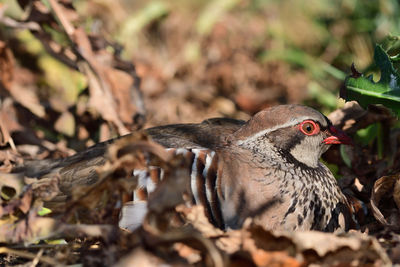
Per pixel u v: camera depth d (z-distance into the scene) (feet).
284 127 30.14
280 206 28.71
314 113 30.53
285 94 51.85
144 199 26.78
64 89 42.09
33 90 42.29
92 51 38.91
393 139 34.27
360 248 21.66
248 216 28.09
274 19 56.49
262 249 21.48
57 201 28.94
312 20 54.85
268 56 52.65
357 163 34.09
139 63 50.29
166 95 50.03
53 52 40.22
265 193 28.66
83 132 41.01
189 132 32.58
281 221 28.71
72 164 31.24
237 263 21.17
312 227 29.58
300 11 56.13
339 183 33.19
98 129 41.06
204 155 28.35
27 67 42.52
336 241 21.50
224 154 29.25
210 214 27.76
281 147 30.09
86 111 40.75
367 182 33.24
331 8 52.70
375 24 47.50
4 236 25.30
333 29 51.65
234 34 55.31
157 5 54.49
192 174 27.81
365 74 36.22
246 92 51.85
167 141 30.55
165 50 55.72
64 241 27.22
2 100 38.75
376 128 34.86
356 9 50.42
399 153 33.30
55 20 39.73
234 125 34.32
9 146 36.55
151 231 21.07
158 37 56.75
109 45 41.22
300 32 55.01
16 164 33.71
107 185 23.22
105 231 23.04
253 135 30.42
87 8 47.62
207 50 54.90
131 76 39.73
